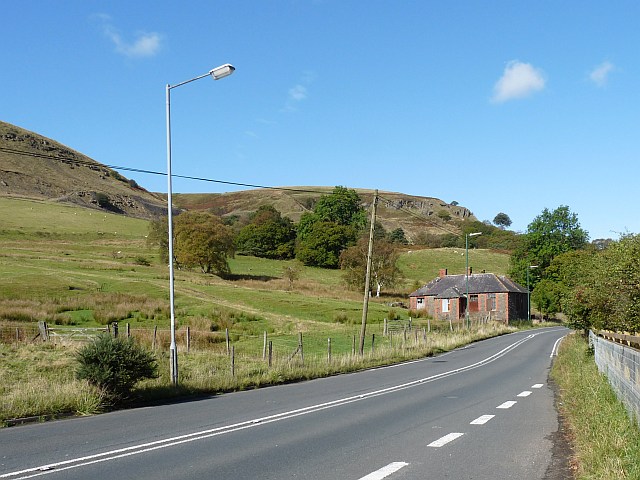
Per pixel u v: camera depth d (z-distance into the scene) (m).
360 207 144.62
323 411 14.07
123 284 63.59
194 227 88.25
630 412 10.61
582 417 11.39
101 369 15.09
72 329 35.28
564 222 92.12
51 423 12.52
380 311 67.12
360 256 92.12
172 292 18.58
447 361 31.73
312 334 46.28
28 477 7.79
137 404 15.64
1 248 86.00
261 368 23.48
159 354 26.44
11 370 21.53
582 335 42.69
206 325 45.34
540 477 7.91
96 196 175.25
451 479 7.78
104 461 8.75
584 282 26.72
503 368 27.05
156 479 7.70
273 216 132.88
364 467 8.41
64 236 109.31
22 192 158.38
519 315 86.94
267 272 99.06
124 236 117.69
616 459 7.66
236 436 10.82
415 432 11.27
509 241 148.50
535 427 11.83
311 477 7.82
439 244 158.12
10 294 51.88
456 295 81.69
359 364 27.62
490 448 9.77
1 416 12.45
